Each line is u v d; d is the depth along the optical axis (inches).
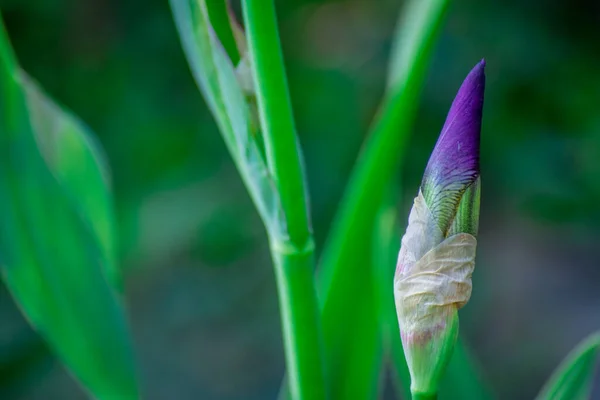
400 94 22.0
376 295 22.6
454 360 22.9
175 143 55.2
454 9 54.7
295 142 19.4
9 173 22.2
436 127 54.2
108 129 55.6
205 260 59.2
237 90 19.7
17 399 55.2
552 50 54.4
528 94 54.9
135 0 57.5
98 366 23.0
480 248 67.3
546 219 56.7
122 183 54.7
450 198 18.6
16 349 53.7
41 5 57.1
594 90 54.4
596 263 67.7
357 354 22.6
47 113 23.6
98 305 23.0
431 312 18.7
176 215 57.6
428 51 21.9
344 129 53.5
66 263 22.8
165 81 56.4
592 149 54.1
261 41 19.0
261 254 65.4
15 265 22.4
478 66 18.3
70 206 22.8
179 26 20.3
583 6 54.6
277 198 19.5
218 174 58.6
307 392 20.0
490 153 55.3
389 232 22.7
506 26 54.3
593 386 55.9
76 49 57.7
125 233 54.7
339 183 52.7
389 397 54.0
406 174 54.2
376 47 57.5
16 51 57.5
